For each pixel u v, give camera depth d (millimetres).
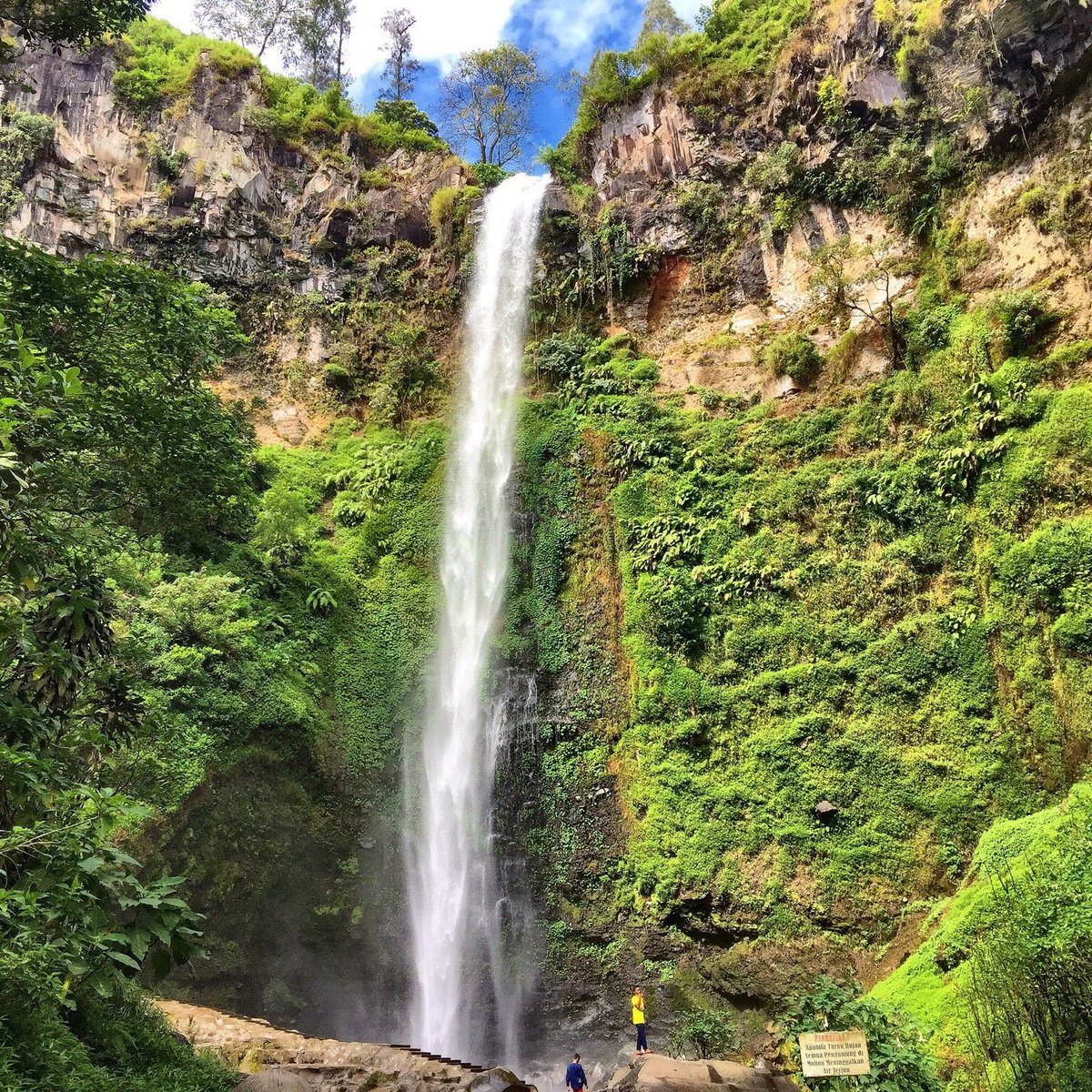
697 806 21781
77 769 7895
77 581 8289
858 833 19734
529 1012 20703
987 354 22422
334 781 22625
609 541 26797
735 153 31109
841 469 24062
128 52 34844
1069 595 18672
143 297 12070
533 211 34219
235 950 18859
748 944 19750
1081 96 22719
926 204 25828
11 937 5891
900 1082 9344
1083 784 15609
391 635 26562
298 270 34500
